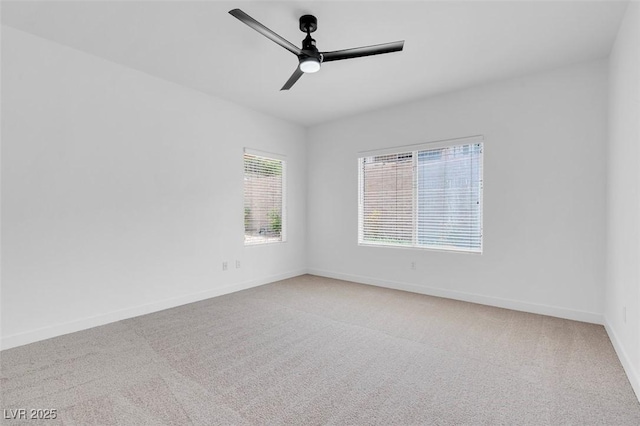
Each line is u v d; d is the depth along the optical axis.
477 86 3.65
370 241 4.70
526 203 3.36
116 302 3.10
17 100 2.54
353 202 4.83
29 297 2.59
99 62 2.99
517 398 1.82
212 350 2.45
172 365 2.21
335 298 3.90
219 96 4.02
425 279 4.10
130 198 3.21
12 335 2.50
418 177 4.20
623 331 2.23
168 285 3.52
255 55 2.96
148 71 3.29
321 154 5.21
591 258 3.02
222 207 4.09
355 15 2.33
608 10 2.25
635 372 1.89
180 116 3.64
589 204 3.02
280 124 4.94
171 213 3.56
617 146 2.49
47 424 1.59
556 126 3.19
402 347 2.51
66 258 2.79
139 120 3.28
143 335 2.74
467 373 2.10
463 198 3.83
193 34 2.60
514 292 3.45
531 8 2.24
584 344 2.54
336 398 1.82
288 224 5.10
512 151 3.44
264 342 2.60
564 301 3.16
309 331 2.84
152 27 2.50
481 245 3.69
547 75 3.23
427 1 2.16
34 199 2.62
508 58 2.98
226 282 4.14
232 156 4.22
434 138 3.99
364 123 4.68
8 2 2.18
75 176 2.84
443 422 1.61
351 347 2.51
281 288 4.41
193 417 1.64
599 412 1.69
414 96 3.98
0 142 2.46
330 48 2.80
